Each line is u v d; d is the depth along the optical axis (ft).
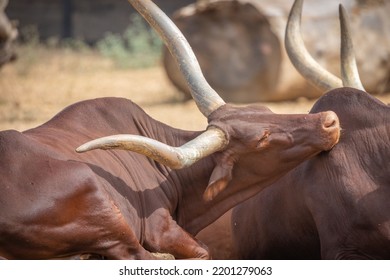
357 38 98.73
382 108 40.45
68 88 118.52
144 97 108.88
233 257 46.80
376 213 38.63
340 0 99.66
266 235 43.91
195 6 100.01
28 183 35.86
